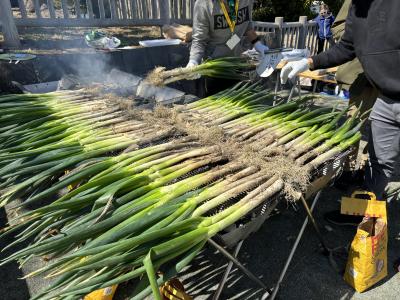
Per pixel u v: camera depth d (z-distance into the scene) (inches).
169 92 107.4
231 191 57.3
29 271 86.4
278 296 80.0
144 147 72.8
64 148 68.6
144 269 44.0
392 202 113.8
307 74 171.9
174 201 54.5
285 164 64.2
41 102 93.4
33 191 66.2
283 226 103.6
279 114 88.0
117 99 95.4
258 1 332.8
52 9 181.6
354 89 115.0
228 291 81.1
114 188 54.6
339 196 118.9
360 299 79.4
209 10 112.0
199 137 74.2
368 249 76.2
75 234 46.6
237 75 121.6
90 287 44.0
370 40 77.7
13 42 164.1
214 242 59.7
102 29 216.8
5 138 77.9
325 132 79.8
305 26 275.3
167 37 197.6
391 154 86.7
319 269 88.0
